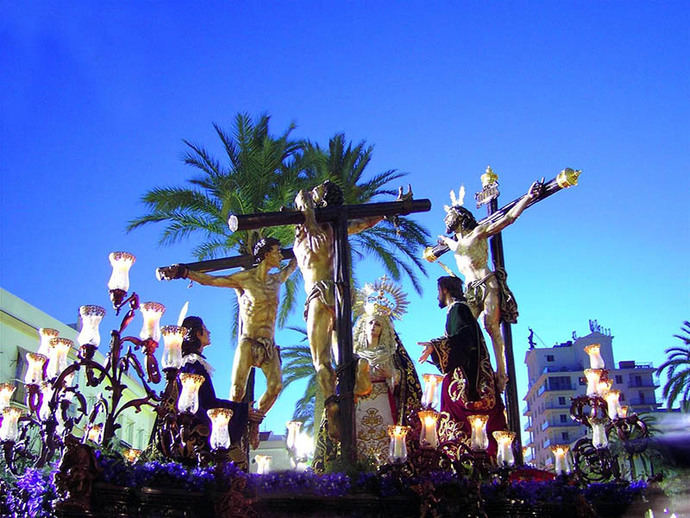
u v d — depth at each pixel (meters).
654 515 11.59
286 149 26.83
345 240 12.79
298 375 28.17
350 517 10.45
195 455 10.83
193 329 13.15
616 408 13.98
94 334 11.50
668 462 9.67
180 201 25.08
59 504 9.39
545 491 11.35
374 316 13.62
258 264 13.68
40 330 13.55
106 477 9.62
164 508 9.80
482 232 14.95
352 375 11.55
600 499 11.95
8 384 13.30
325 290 12.48
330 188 13.47
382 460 12.56
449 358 13.50
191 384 11.18
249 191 25.16
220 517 9.73
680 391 45.19
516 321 14.67
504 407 13.72
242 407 12.48
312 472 10.55
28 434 14.67
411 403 13.30
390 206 13.23
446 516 10.54
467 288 14.76
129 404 11.10
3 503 10.80
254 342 13.13
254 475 10.26
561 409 94.19
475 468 11.18
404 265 28.42
